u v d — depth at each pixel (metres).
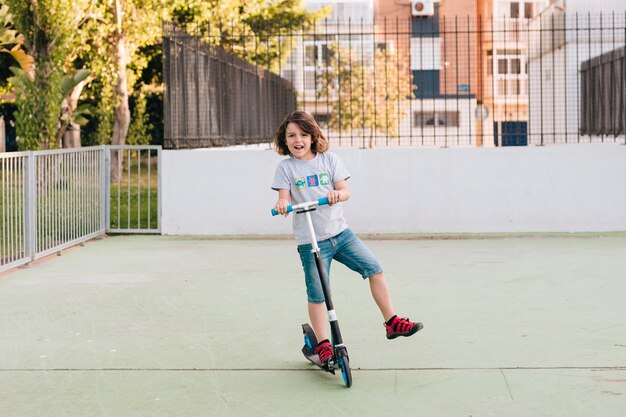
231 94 15.43
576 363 5.61
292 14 29.70
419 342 6.25
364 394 5.03
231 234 13.19
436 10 27.22
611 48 18.17
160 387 5.22
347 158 13.19
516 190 13.14
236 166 13.16
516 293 8.19
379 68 23.02
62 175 11.51
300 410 4.77
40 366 5.71
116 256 11.05
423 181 13.15
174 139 13.15
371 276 5.51
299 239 5.46
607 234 12.85
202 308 7.59
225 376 5.44
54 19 20.92
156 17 26.14
